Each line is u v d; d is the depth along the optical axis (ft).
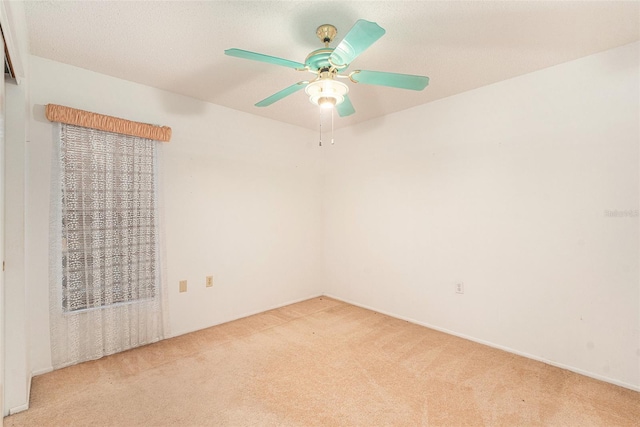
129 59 7.29
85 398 6.26
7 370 5.80
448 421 5.66
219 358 7.92
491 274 8.68
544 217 7.79
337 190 12.91
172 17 5.73
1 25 4.29
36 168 7.07
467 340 9.06
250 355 8.09
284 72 7.93
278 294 11.96
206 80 8.38
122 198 8.16
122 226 8.18
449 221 9.50
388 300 11.14
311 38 6.39
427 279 10.05
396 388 6.65
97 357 7.80
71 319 7.48
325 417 5.75
